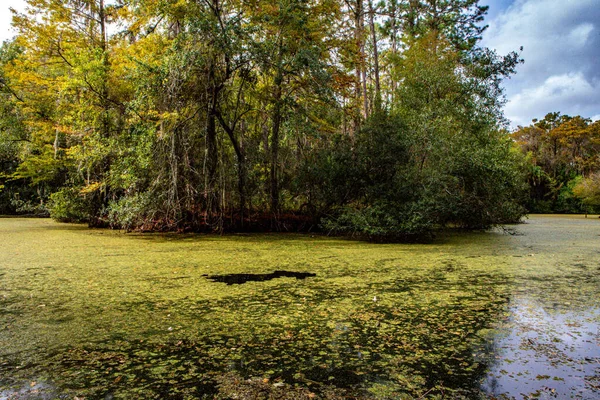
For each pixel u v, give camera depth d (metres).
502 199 14.36
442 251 9.62
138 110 12.56
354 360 3.28
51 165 18.56
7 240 11.39
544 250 10.00
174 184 12.41
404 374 3.03
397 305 4.86
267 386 2.83
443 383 2.88
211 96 12.88
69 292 5.44
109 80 14.21
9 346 3.55
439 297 5.25
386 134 12.91
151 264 7.56
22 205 22.89
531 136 44.81
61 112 16.86
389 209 11.80
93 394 2.71
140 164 12.40
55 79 16.95
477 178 13.48
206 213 13.40
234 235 13.12
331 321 4.25
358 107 17.08
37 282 6.03
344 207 13.27
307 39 13.78
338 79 15.12
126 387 2.81
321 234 13.70
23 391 2.75
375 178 13.16
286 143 15.16
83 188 14.73
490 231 15.73
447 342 3.68
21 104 18.73
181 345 3.59
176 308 4.70
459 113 14.84
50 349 3.49
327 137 15.06
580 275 6.76
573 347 3.56
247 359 3.29
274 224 14.48
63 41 16.34
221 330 3.97
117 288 5.66
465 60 16.48
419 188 12.26
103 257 8.38
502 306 4.84
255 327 4.06
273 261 7.95
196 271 6.91
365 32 21.33
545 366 3.17
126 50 14.97
